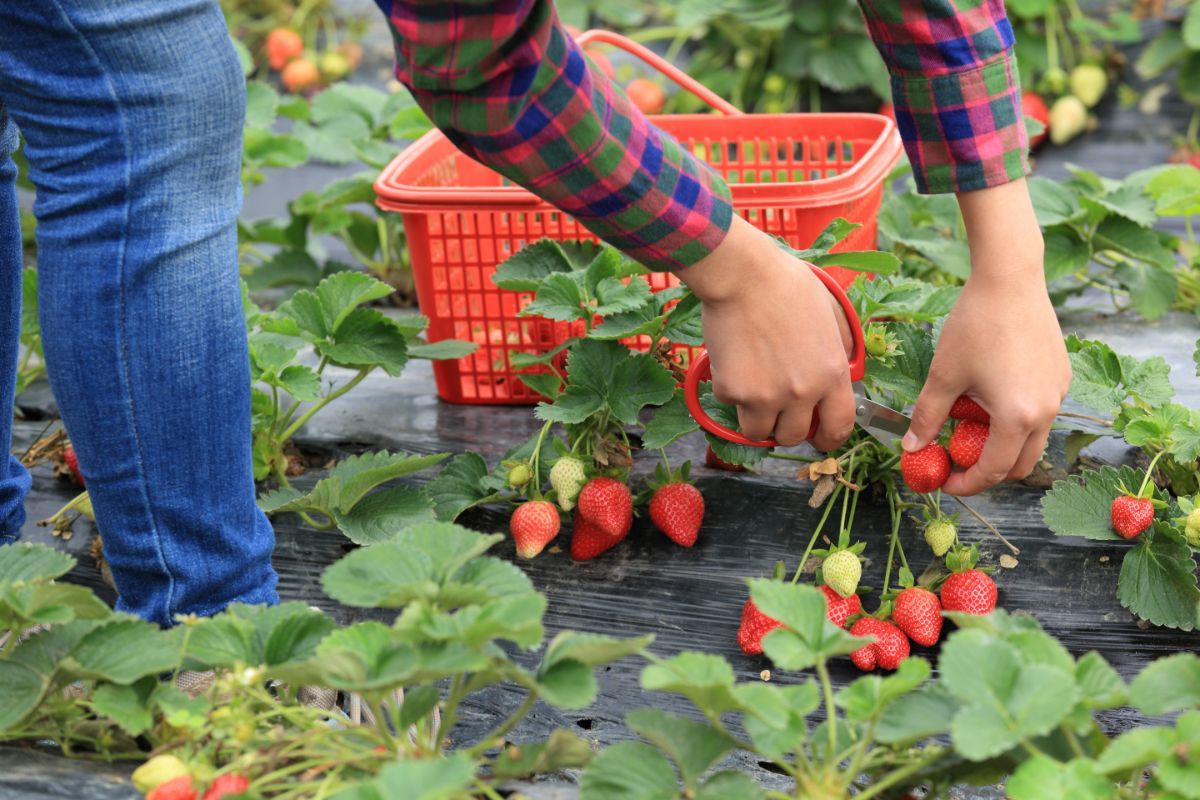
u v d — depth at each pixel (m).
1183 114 3.43
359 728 1.08
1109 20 3.68
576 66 1.06
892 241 2.38
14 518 1.55
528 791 1.15
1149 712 0.95
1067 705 0.91
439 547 1.12
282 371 1.80
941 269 2.36
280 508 1.66
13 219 1.43
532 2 1.01
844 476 1.67
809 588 1.08
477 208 1.84
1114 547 1.62
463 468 1.77
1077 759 0.91
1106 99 3.51
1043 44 3.63
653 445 1.62
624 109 1.10
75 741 1.21
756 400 1.26
